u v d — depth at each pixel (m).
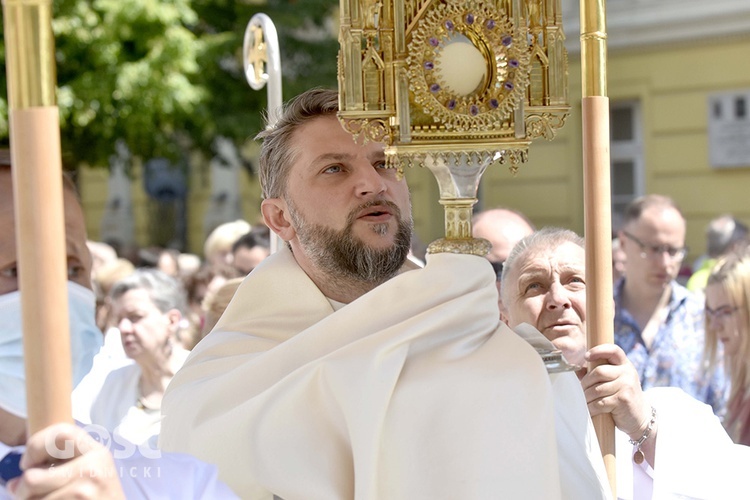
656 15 15.59
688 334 5.55
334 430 2.52
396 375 2.44
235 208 21.28
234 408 2.62
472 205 2.55
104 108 14.24
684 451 3.26
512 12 2.46
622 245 5.82
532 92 2.54
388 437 2.43
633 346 5.58
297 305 3.05
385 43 2.43
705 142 15.52
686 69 15.58
